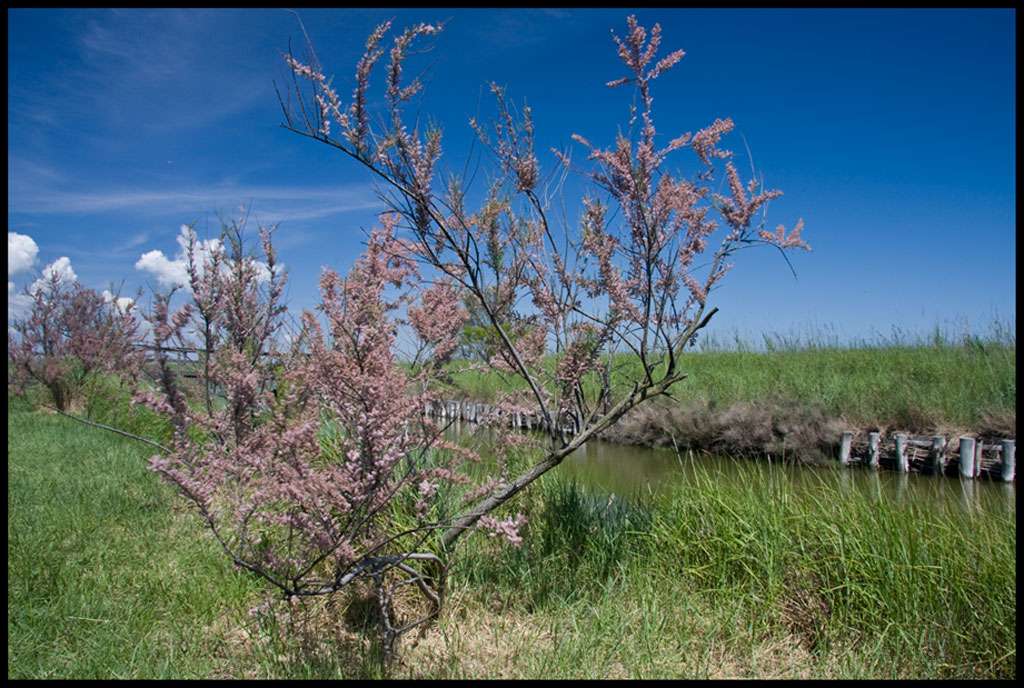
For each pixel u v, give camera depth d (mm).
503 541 3785
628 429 10555
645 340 2967
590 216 3174
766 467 8688
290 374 2650
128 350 2564
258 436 2529
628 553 3789
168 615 3113
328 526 2355
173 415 2416
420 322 3418
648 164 2674
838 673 2787
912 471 8461
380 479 2326
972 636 3002
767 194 2807
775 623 3191
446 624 3072
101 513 4680
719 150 2863
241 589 3312
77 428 8102
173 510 4820
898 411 9406
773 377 12586
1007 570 3092
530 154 2896
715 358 15055
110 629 2924
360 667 2668
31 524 4305
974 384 9781
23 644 2762
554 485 4531
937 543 3475
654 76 2635
